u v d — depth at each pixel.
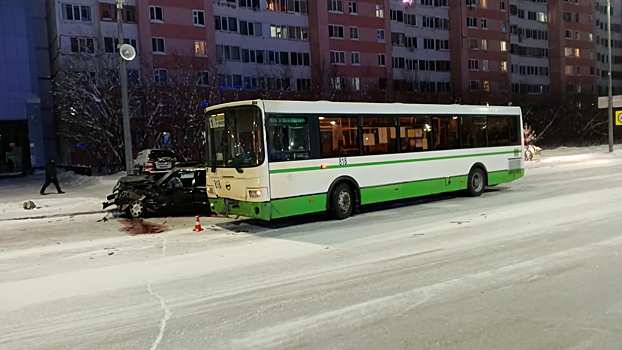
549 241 7.61
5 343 4.48
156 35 40.88
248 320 4.81
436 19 60.38
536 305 4.85
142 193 12.78
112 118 30.98
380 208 12.43
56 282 6.56
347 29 52.16
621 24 82.25
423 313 4.77
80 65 33.09
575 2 73.06
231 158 9.99
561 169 22.09
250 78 46.75
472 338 4.14
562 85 71.06
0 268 7.55
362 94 50.50
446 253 7.17
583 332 4.18
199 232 10.17
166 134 34.00
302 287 5.83
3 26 40.62
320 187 10.40
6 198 18.66
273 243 8.59
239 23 46.25
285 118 9.85
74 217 13.27
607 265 6.14
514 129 15.20
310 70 50.62
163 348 4.22
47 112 47.62
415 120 12.40
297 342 4.22
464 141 13.63
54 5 39.81
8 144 44.25
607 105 31.89
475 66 62.03
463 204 12.44
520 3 68.94
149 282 6.35
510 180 14.99
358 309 4.97
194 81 36.34
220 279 6.34
